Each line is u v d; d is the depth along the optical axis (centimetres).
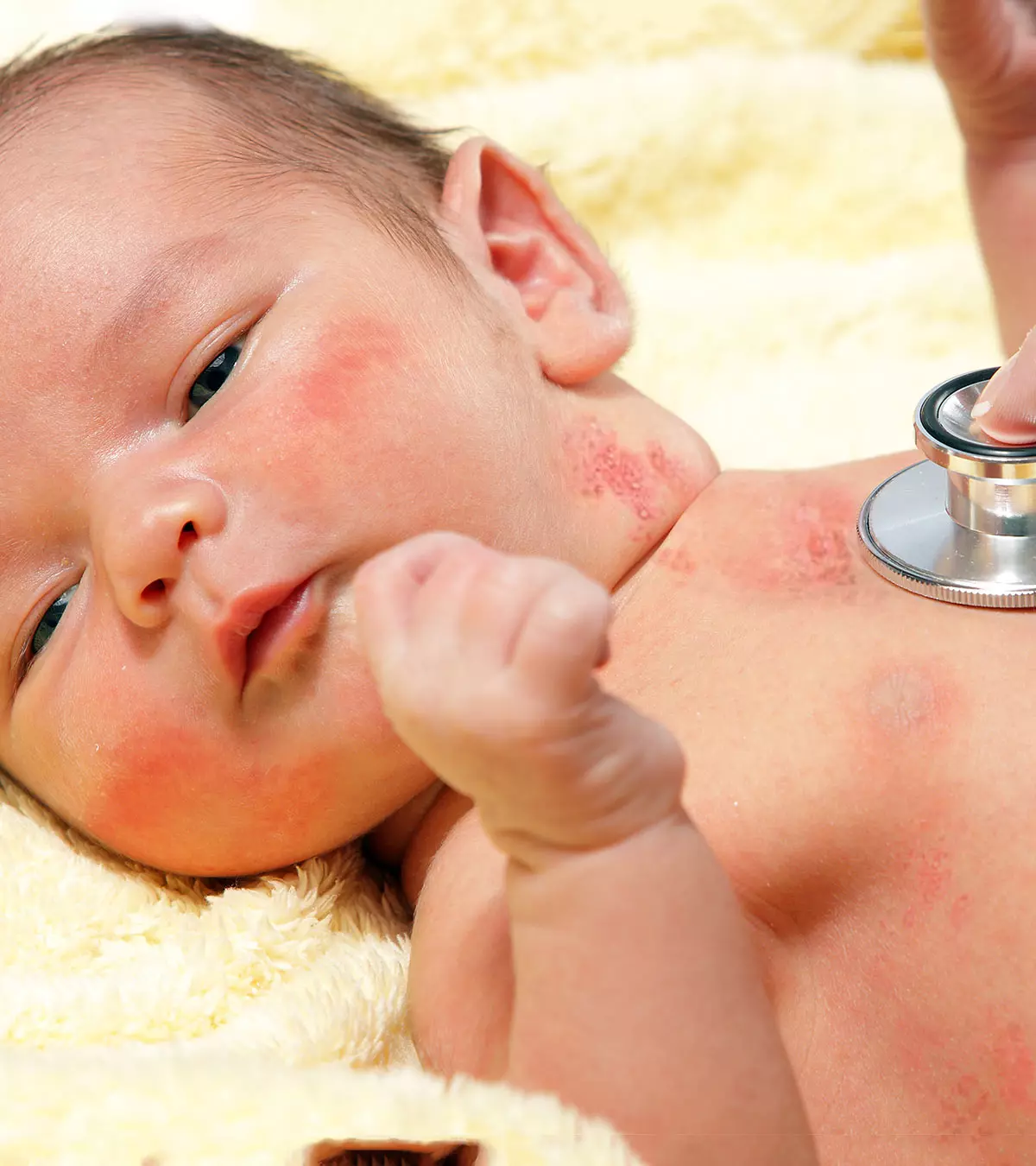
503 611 62
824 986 81
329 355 90
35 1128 66
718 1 177
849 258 165
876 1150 78
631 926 66
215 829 91
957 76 113
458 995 80
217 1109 66
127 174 96
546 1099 66
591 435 103
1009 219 116
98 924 90
